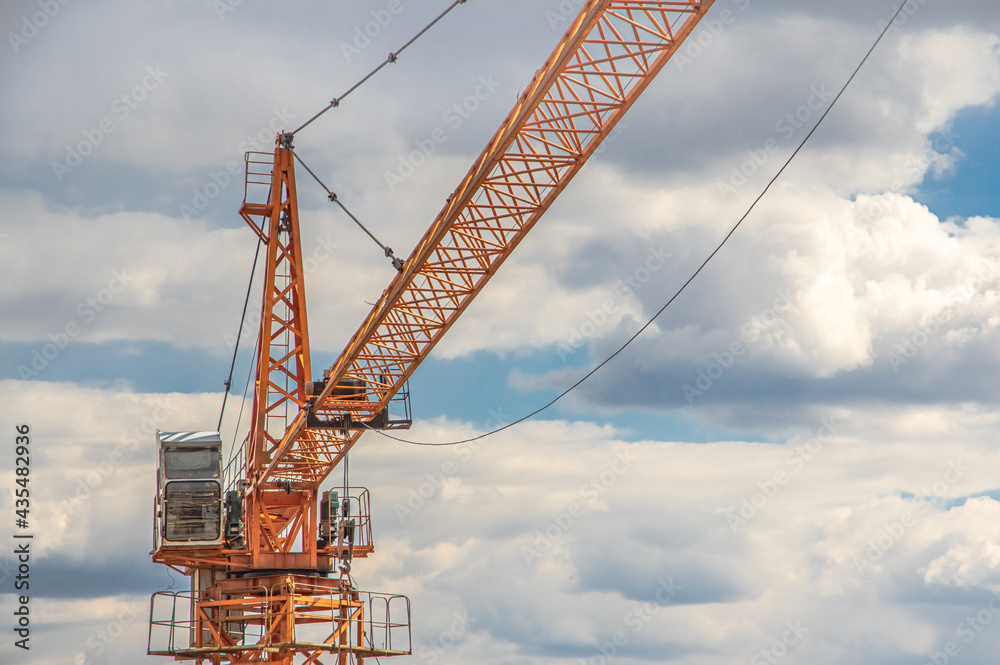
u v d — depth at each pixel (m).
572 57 46.75
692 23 47.00
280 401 65.69
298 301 65.19
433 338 59.72
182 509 62.69
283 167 64.50
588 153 51.22
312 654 65.44
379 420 64.06
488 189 52.69
